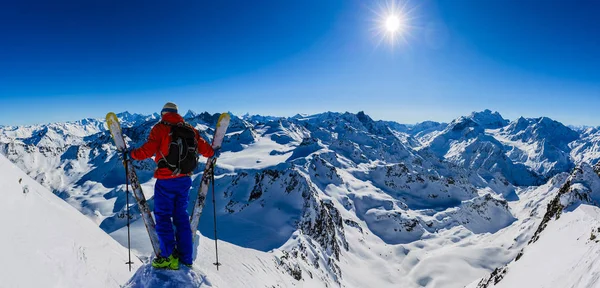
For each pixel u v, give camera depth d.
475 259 104.12
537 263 28.80
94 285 5.77
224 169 187.25
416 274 96.25
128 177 4.54
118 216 94.88
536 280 23.64
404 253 112.19
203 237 17.53
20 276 4.36
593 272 10.66
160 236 4.32
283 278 36.09
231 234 71.19
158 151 4.36
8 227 4.99
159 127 4.36
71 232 6.63
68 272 5.41
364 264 98.44
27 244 5.07
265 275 30.64
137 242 27.72
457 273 95.94
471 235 141.88
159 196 4.42
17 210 5.55
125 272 7.34
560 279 17.22
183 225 4.54
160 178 4.37
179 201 4.55
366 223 144.50
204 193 4.96
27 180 7.02
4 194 5.57
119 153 4.40
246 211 85.81
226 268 22.78
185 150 4.33
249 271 27.22
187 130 4.45
